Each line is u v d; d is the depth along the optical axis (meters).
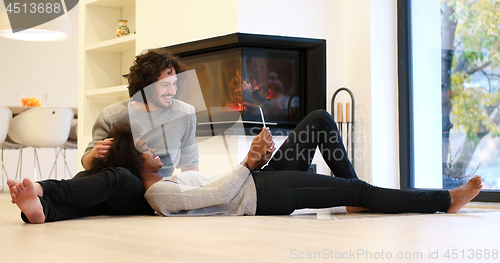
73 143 5.47
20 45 7.05
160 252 1.18
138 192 2.11
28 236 1.48
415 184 3.81
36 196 1.79
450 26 3.57
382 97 3.85
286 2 3.90
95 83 5.38
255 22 3.81
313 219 1.97
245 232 1.56
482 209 2.49
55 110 4.75
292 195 2.10
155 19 4.40
